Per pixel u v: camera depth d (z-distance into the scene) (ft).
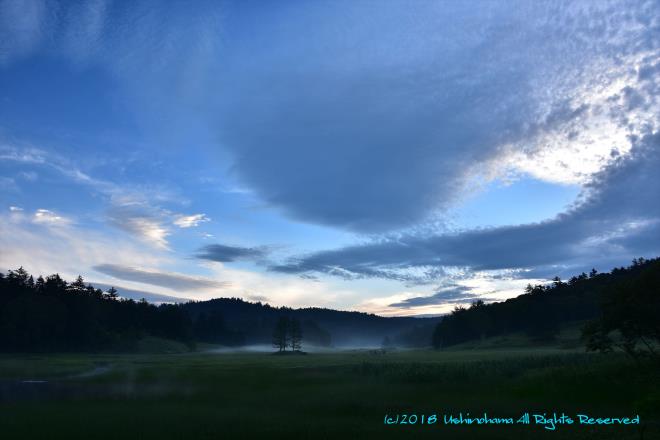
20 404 109.29
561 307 515.09
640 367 115.14
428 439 75.72
